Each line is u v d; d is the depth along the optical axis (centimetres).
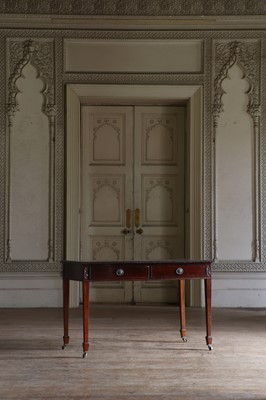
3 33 667
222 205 670
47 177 666
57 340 463
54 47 670
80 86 666
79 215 675
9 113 664
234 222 670
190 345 447
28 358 403
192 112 671
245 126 675
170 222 694
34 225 663
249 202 671
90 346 441
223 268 663
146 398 312
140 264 421
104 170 693
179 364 388
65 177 665
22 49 670
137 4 671
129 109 696
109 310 632
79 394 319
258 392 324
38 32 669
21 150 666
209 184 671
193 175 669
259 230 668
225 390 327
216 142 672
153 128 696
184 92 671
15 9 665
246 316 595
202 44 674
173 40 673
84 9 670
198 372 366
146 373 364
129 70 672
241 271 664
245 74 675
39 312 616
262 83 675
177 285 690
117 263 417
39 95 670
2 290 653
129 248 691
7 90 666
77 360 397
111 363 389
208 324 433
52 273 659
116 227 691
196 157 670
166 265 426
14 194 663
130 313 611
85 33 670
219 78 673
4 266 656
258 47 676
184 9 671
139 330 509
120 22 671
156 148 696
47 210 664
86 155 692
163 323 547
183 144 697
